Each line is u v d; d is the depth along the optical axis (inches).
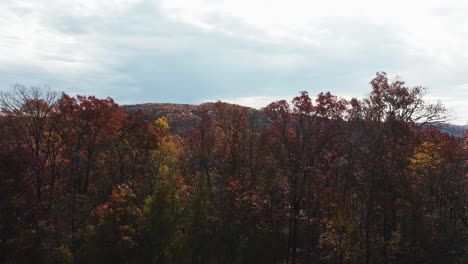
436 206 1266.0
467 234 1104.8
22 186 912.3
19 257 882.8
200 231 1012.5
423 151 1030.4
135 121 1510.8
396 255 999.0
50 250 961.5
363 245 871.7
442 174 1061.8
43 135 1226.0
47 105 1190.9
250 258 938.1
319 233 1283.2
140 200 1255.5
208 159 1482.5
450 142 1084.5
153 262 926.4
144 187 1364.4
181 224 1007.6
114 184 1390.3
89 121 1363.2
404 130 903.7
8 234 880.3
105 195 1357.0
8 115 1121.4
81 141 1358.3
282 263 1106.1
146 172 1441.9
